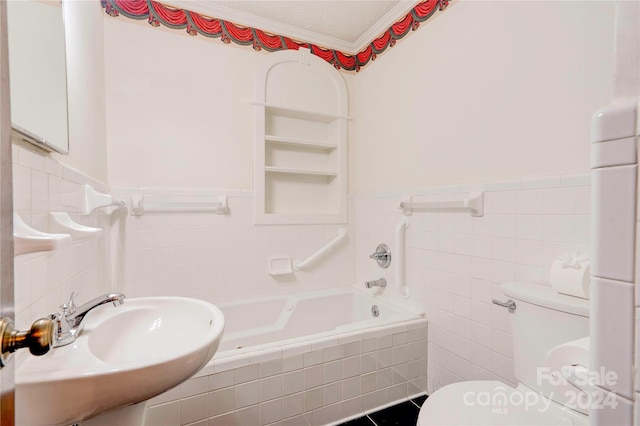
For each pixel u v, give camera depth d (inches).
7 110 14.3
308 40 91.3
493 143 55.9
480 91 58.3
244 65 83.1
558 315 39.6
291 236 88.8
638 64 12.3
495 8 55.6
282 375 54.7
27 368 24.7
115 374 22.8
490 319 55.6
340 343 60.0
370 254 90.4
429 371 68.9
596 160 13.1
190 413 48.2
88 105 54.2
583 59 43.6
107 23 69.4
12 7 26.5
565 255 42.9
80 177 45.8
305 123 94.9
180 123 76.4
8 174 14.3
